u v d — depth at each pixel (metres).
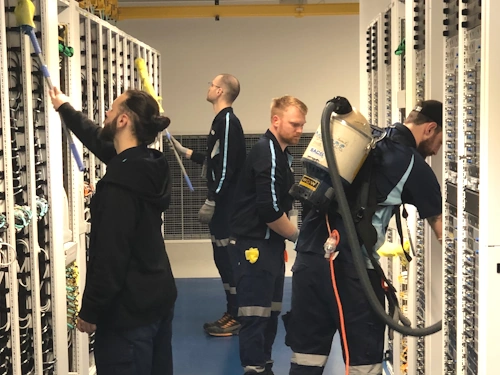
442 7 2.60
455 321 2.22
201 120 6.19
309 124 6.18
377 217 2.29
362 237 2.23
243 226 3.15
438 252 2.66
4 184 2.23
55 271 2.75
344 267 2.29
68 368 3.09
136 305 2.10
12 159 2.39
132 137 2.19
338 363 3.89
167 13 5.96
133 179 2.07
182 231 6.34
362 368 2.28
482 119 1.73
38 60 2.45
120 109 2.18
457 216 2.03
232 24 6.11
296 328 2.44
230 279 4.30
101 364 2.14
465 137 1.95
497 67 1.69
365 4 4.25
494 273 1.74
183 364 3.86
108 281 2.03
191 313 5.00
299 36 6.11
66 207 3.07
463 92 1.95
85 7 3.78
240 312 3.19
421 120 2.38
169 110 6.20
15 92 2.45
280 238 3.20
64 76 3.05
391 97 3.39
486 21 1.69
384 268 3.51
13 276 2.29
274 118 3.17
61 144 2.88
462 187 1.98
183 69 6.16
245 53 6.13
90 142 2.60
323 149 2.20
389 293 2.34
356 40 6.09
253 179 3.12
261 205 3.03
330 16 6.07
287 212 3.26
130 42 4.23
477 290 1.93
